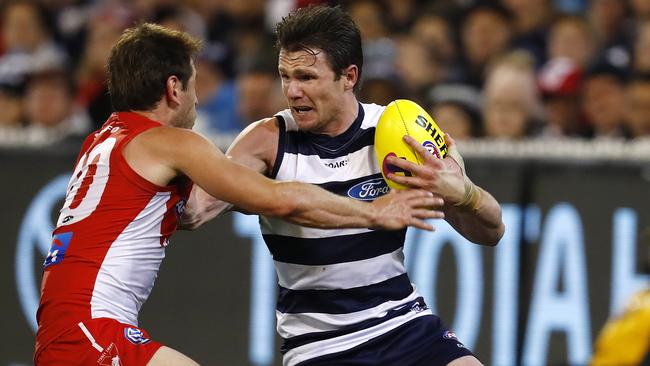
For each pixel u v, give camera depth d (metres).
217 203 16.08
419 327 15.76
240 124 28.05
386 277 15.68
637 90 25.66
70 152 24.62
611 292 22.77
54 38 36.62
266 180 14.63
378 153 15.33
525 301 23.08
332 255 15.35
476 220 16.03
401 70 30.05
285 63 15.02
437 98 26.53
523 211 23.20
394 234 15.60
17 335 24.62
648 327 18.80
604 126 26.73
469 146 23.66
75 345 14.55
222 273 24.11
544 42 31.45
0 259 24.69
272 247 15.71
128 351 14.54
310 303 15.62
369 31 31.95
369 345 15.55
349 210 14.62
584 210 22.98
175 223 15.38
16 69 32.06
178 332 24.28
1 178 24.75
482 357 23.19
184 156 14.73
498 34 30.92
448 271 23.30
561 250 23.03
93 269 14.78
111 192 14.92
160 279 24.39
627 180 22.84
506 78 25.98
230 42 34.59
